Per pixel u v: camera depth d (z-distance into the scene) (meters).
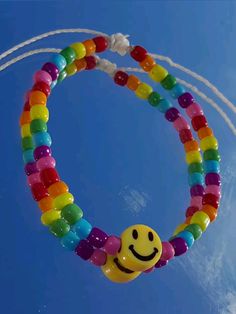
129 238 0.16
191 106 0.22
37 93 0.19
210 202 0.20
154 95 0.23
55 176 0.17
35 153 0.18
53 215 0.18
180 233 0.19
